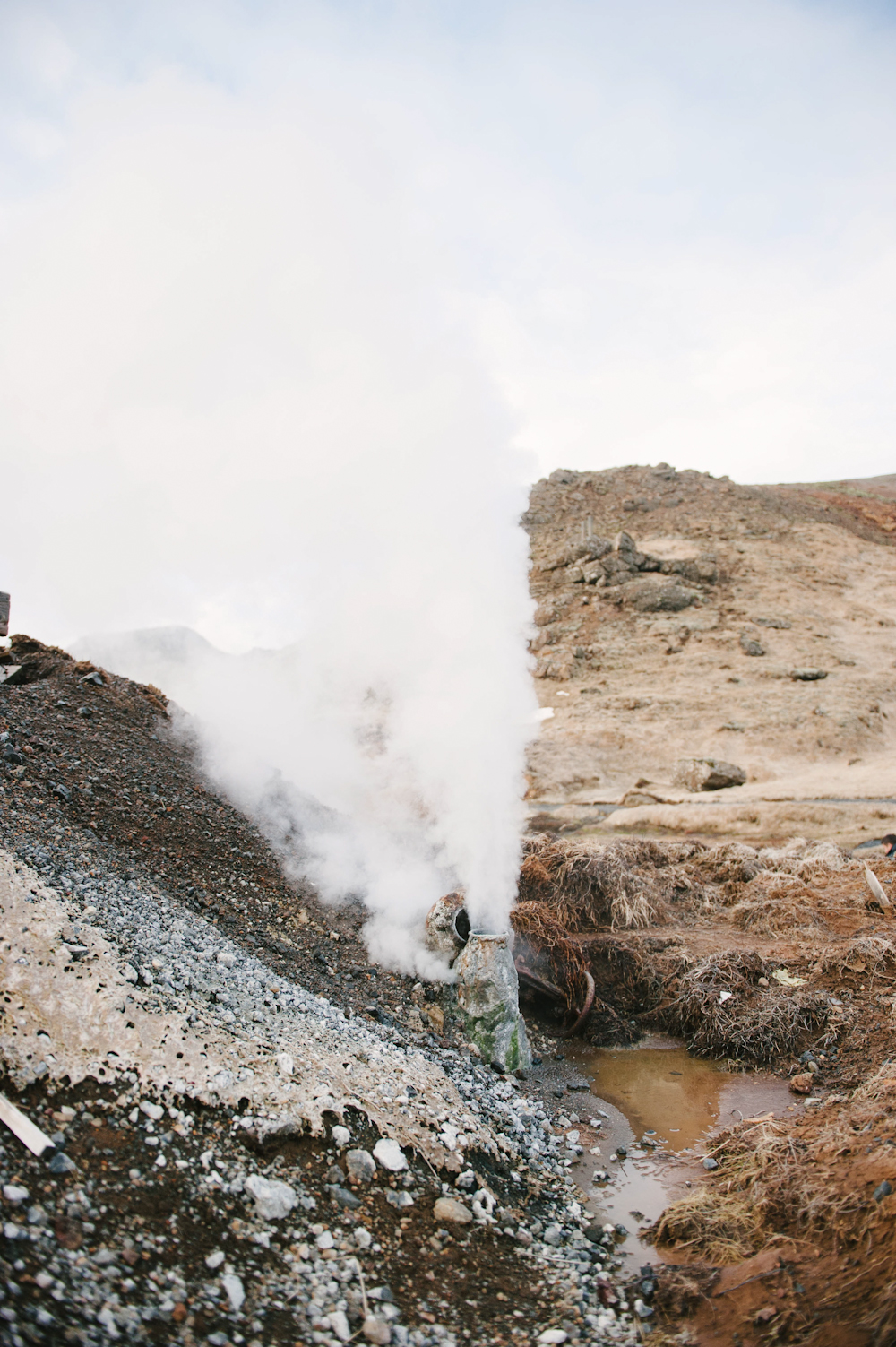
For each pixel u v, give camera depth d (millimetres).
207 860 6867
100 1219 2939
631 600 54156
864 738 35688
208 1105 3729
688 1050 6824
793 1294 3230
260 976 5266
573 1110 5750
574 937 8477
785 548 65000
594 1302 3463
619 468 86000
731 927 9594
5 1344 2154
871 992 7145
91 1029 3840
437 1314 3156
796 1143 4598
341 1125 4039
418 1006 6297
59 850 5520
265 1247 3184
